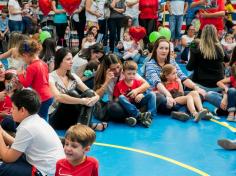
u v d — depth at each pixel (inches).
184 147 205.8
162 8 528.1
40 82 190.7
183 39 430.6
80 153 122.6
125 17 458.9
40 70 190.4
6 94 198.7
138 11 486.6
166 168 179.8
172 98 256.8
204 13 377.1
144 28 428.8
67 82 220.2
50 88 210.1
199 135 224.4
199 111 250.8
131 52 412.8
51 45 258.8
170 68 257.0
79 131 122.0
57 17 462.3
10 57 261.4
